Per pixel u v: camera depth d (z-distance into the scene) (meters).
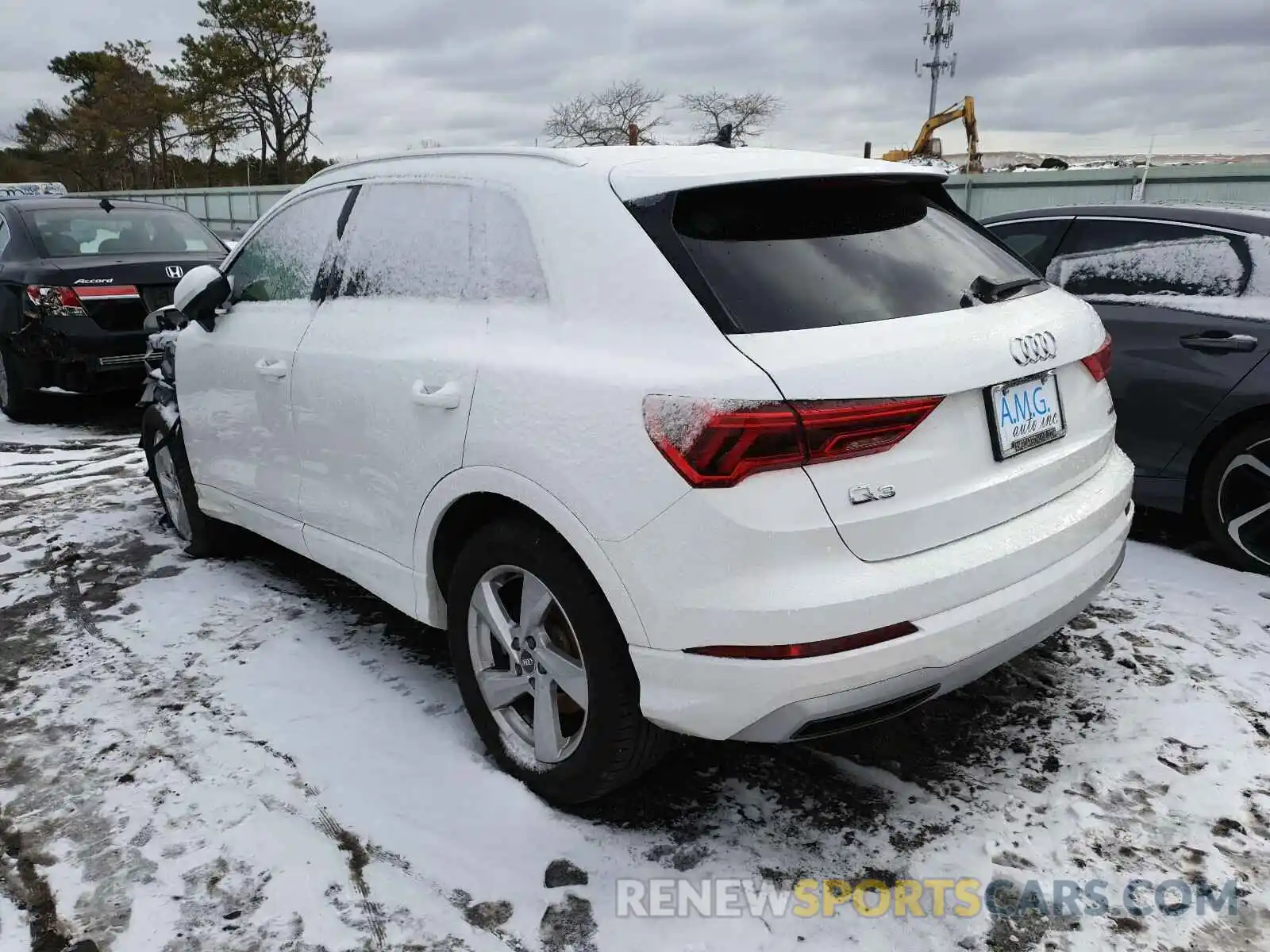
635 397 2.14
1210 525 4.02
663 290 2.23
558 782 2.54
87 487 5.80
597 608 2.31
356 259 3.21
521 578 2.64
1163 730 2.89
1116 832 2.47
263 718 3.09
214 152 50.00
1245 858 2.37
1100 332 2.79
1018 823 2.51
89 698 3.25
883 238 2.51
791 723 2.10
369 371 2.94
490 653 2.76
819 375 2.03
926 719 3.01
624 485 2.15
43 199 8.05
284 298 3.59
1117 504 2.70
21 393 7.56
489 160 2.80
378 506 3.00
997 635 2.26
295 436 3.38
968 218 2.94
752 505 2.02
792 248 2.34
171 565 4.48
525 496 2.38
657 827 2.53
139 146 50.56
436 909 2.26
